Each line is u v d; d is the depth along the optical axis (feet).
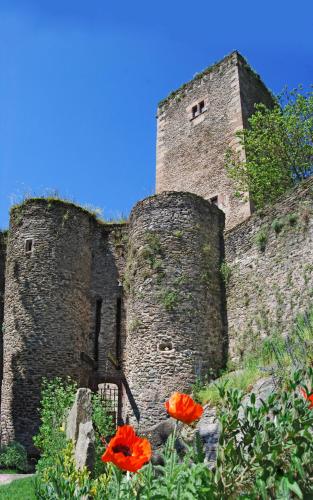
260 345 41.29
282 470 9.09
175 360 43.60
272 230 44.11
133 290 48.19
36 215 54.08
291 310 39.68
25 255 52.60
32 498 26.40
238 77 70.54
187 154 73.51
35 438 32.09
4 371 49.78
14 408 47.19
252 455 9.55
